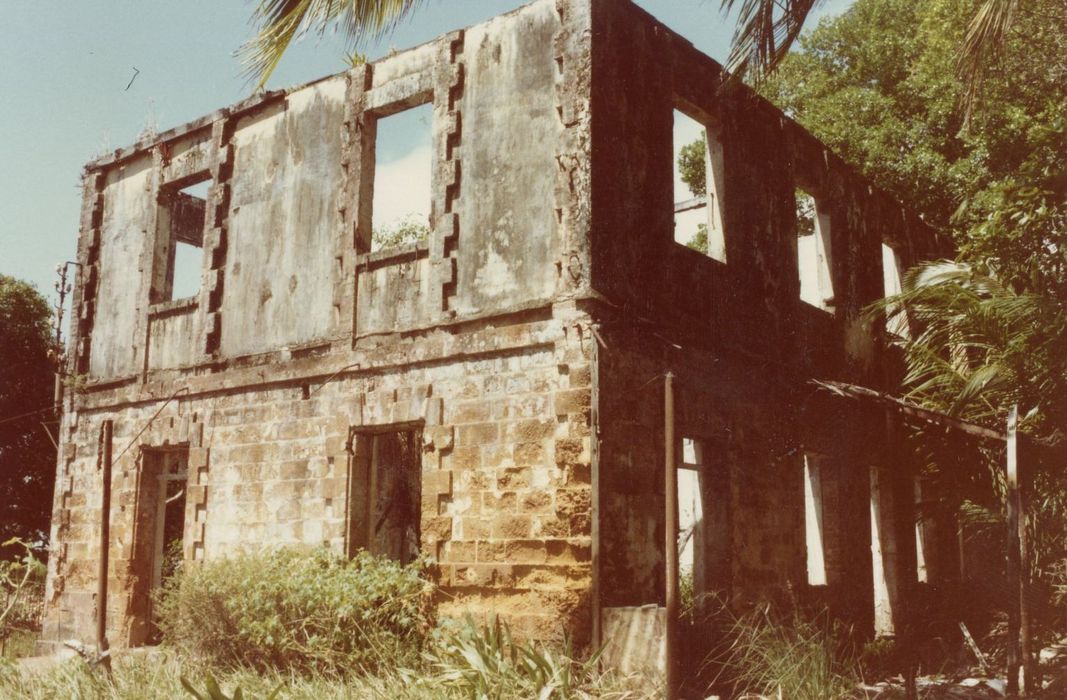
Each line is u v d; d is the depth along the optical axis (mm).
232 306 12742
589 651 8555
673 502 6762
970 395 11969
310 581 9773
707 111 11609
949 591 12461
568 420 9211
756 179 12383
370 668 9117
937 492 12570
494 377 9906
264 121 12984
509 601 9258
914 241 16797
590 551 8891
